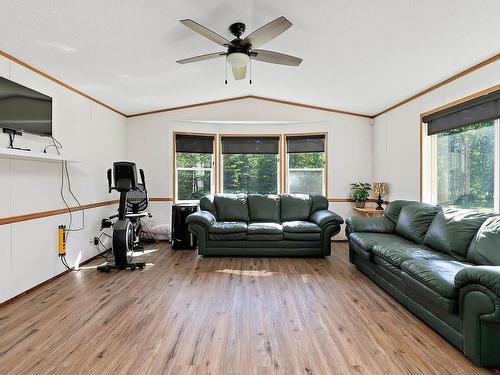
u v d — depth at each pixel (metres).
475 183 3.16
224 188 5.66
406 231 3.37
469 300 1.79
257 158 5.62
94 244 4.18
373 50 2.97
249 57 2.54
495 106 2.82
